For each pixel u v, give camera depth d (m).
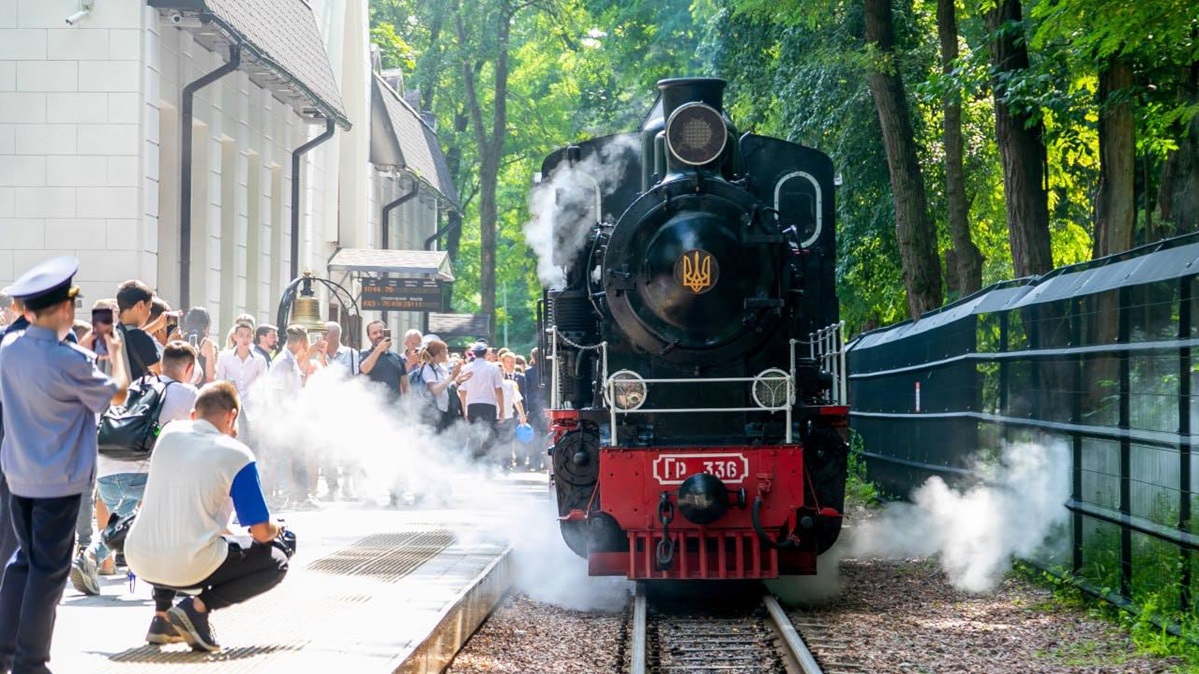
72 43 19.38
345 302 32.69
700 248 11.41
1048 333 11.98
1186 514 9.28
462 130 52.50
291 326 16.39
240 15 22.36
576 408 12.15
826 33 25.64
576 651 9.56
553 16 49.31
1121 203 16.69
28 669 6.83
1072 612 10.55
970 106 25.92
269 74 24.67
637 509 11.20
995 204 26.80
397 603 9.22
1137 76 16.45
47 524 6.87
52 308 6.96
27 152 19.45
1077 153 22.06
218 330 23.30
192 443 7.57
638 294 11.62
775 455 11.17
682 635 10.03
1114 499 10.63
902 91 20.95
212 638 7.64
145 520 7.53
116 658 7.46
